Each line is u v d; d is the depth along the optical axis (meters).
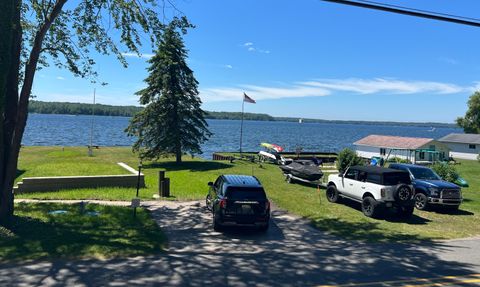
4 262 8.95
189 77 36.81
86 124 163.88
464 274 9.17
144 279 8.27
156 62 36.41
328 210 17.16
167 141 36.03
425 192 18.02
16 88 12.61
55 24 14.48
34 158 37.34
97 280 8.09
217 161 39.94
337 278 8.72
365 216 16.30
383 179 16.08
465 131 88.50
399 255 10.80
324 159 43.34
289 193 21.12
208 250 10.86
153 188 21.84
